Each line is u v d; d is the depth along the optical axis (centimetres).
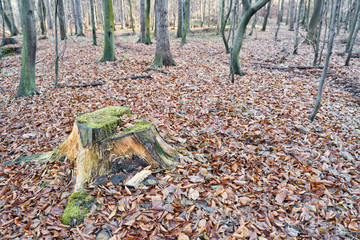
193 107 600
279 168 366
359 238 250
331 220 274
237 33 865
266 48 1496
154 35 2397
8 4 2281
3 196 312
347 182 333
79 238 248
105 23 1114
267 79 834
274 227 263
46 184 325
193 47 1598
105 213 274
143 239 245
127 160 330
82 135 327
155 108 600
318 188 320
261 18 3934
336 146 423
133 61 1152
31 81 746
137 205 283
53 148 430
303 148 415
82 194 298
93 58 1255
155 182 318
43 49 1600
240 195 309
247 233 251
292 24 2523
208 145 426
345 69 935
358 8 1188
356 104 613
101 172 322
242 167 364
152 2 4050
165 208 279
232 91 709
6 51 1502
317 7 1430
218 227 261
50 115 586
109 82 820
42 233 256
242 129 480
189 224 261
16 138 482
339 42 1689
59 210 284
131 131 340
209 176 338
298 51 1338
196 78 853
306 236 253
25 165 372
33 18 711
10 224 271
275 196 310
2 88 820
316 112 506
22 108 644
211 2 4200
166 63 1052
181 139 432
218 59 1213
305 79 830
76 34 2589
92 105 632
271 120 516
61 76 929
